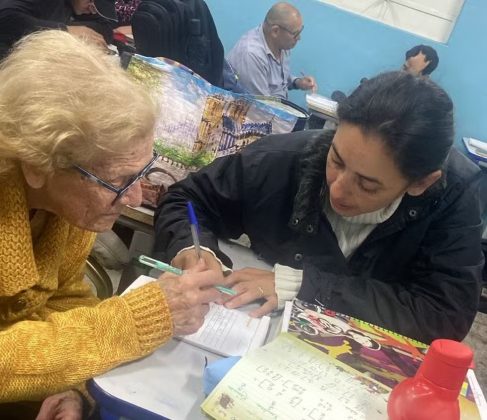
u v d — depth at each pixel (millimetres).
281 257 1345
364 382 795
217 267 1134
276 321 1044
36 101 752
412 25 4434
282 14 3768
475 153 3881
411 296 1182
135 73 1598
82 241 1103
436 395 667
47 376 814
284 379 756
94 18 2684
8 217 865
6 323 998
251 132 1651
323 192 1207
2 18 1975
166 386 811
